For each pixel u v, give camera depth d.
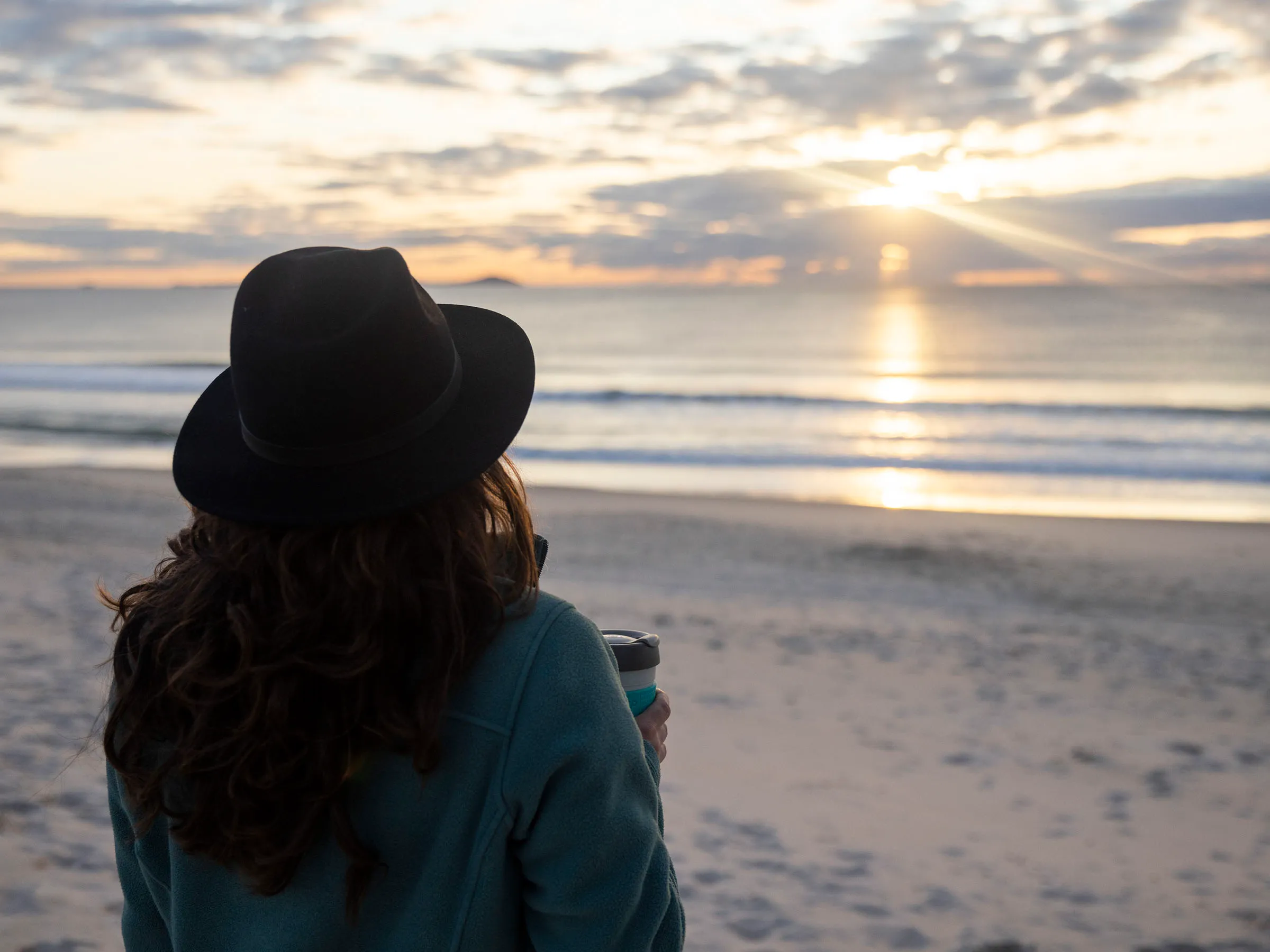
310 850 1.05
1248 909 4.31
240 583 1.02
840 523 14.84
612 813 1.03
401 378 0.99
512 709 1.02
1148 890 4.47
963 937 4.04
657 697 1.32
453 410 1.04
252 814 0.99
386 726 0.98
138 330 100.81
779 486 19.88
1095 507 17.50
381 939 1.04
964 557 12.60
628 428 28.31
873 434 26.69
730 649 8.23
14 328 104.00
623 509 15.92
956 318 111.75
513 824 1.03
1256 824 5.18
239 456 1.05
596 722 1.03
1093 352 62.50
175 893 1.12
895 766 5.86
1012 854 4.80
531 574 1.13
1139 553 12.91
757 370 52.66
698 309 144.00
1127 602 10.38
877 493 19.05
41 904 3.64
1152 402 33.38
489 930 1.04
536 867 1.04
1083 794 5.53
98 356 59.69
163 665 1.05
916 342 76.38
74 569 10.57
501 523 1.13
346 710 0.98
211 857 1.05
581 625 1.10
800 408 32.34
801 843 4.84
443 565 1.01
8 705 5.82
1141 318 103.69
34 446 25.28
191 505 1.09
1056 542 13.53
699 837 4.86
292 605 0.97
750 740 6.21
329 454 0.98
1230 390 39.00
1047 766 5.92
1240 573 11.79
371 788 1.02
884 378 46.50
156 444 25.91
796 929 4.06
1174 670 7.96
